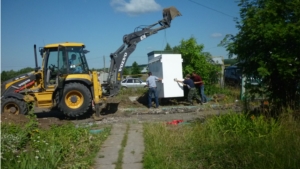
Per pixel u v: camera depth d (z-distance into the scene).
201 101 15.03
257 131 6.94
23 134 7.35
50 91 11.78
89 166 5.98
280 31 7.03
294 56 7.23
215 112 8.77
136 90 20.73
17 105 11.55
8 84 11.92
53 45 12.05
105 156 6.64
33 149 6.67
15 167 5.50
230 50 8.24
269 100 8.23
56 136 7.63
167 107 14.36
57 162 5.85
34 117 8.93
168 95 14.85
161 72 15.03
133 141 7.80
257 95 8.43
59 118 12.34
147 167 5.83
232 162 5.75
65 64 12.00
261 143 6.31
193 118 10.47
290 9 7.36
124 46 13.36
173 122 9.54
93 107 12.70
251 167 5.49
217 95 15.15
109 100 15.83
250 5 7.98
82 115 12.18
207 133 7.32
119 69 13.08
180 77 15.02
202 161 6.02
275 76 7.99
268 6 7.41
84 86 11.78
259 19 7.55
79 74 12.01
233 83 18.00
